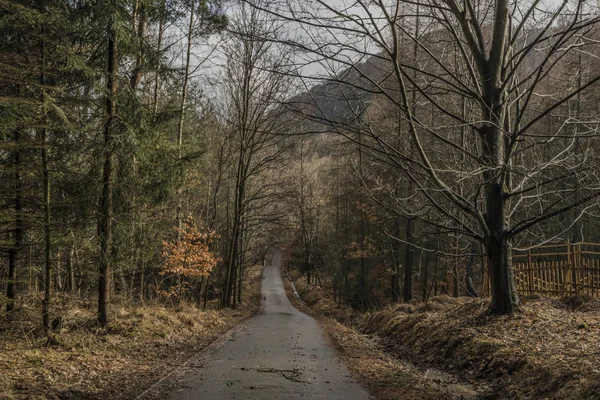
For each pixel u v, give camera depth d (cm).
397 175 1761
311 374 876
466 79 1135
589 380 622
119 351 1084
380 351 1312
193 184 2181
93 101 1157
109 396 724
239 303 3672
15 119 927
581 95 1538
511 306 1146
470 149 1339
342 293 4041
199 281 2995
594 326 940
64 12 1113
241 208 2925
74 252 1295
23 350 973
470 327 1124
